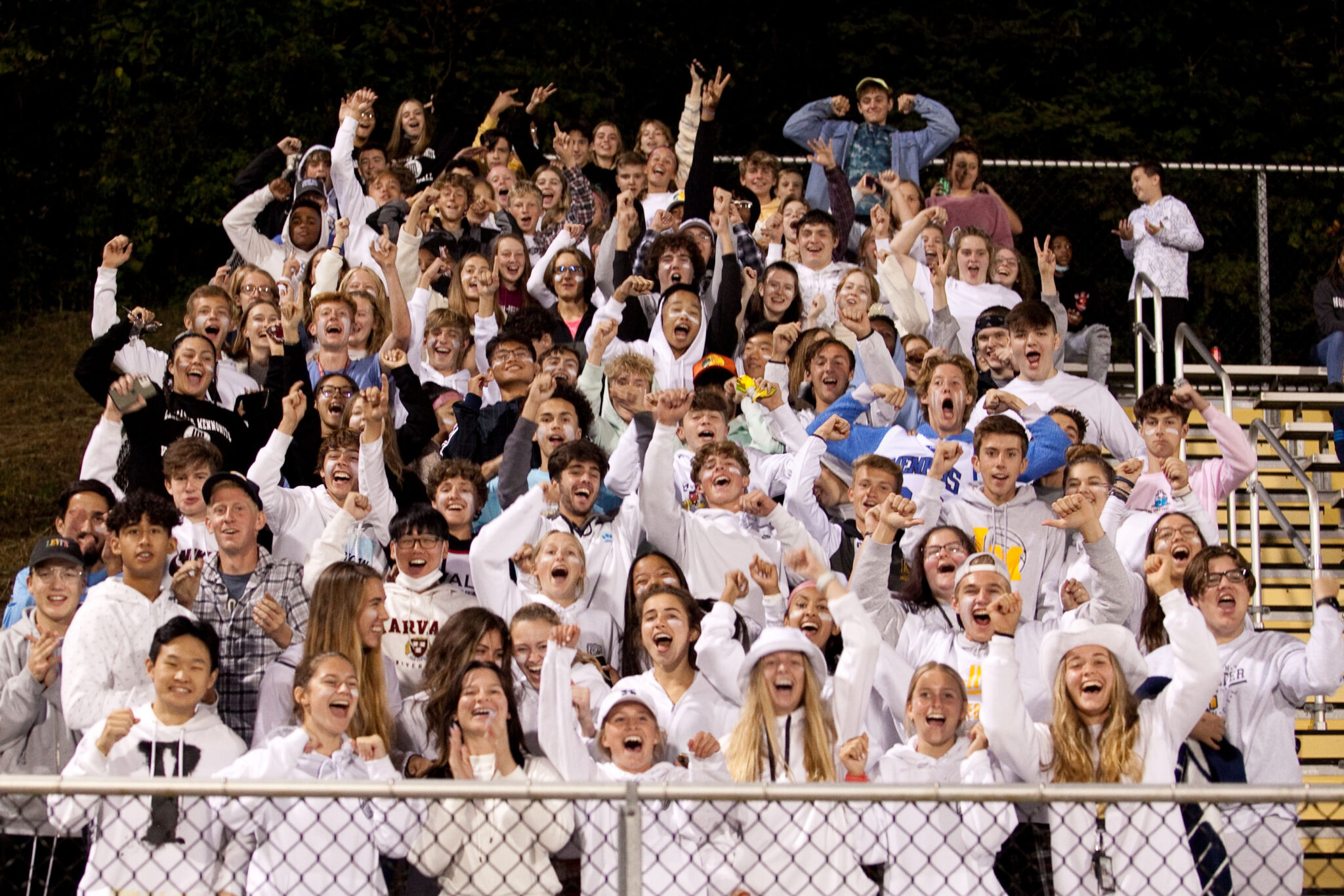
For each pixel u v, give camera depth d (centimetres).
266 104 2584
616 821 711
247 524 923
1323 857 883
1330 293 1644
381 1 2728
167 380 1238
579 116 2678
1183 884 712
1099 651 802
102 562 1036
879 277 1459
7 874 789
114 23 2631
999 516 1059
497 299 1448
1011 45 2744
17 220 2683
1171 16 2748
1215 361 1477
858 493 1049
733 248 1359
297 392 1081
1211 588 945
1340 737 1203
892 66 2748
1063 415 1168
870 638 832
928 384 1225
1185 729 807
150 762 783
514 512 995
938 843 758
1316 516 1317
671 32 2783
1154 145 2645
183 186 2595
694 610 893
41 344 2422
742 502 1000
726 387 1223
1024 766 781
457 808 741
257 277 1434
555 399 1134
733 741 798
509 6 2769
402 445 1193
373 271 1362
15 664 905
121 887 738
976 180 1761
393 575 1020
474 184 1588
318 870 731
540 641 869
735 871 737
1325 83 2723
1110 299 2436
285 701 858
